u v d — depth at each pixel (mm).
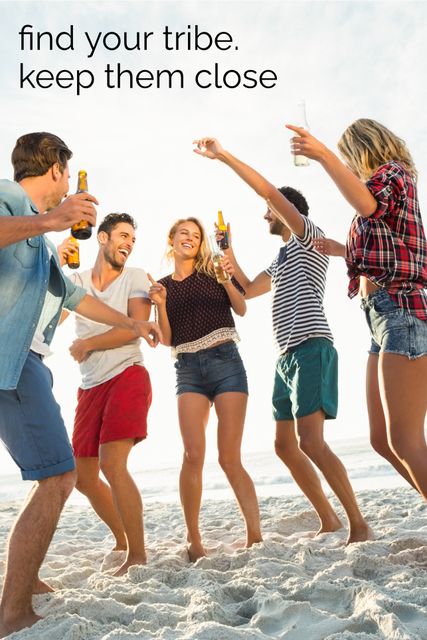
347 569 2541
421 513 4188
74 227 2719
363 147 2627
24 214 2223
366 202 2365
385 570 2504
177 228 3666
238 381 3445
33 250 2244
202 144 2875
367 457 14664
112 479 3129
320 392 3324
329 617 1956
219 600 2309
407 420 2426
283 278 3596
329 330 3473
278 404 3631
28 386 2207
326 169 2322
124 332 3264
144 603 2203
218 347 3451
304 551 2902
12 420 2201
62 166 2461
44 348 2379
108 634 1922
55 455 2180
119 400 3191
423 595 2072
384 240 2492
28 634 2023
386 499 5254
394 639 1732
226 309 3555
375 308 2543
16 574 2119
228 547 3594
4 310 2160
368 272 2545
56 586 2871
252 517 3324
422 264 2516
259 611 2115
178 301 3529
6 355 2129
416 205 2557
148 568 2797
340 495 3242
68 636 1956
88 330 3434
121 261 3488
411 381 2428
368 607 1945
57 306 2469
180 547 3529
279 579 2471
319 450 3285
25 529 2139
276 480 10953
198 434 3402
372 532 3217
